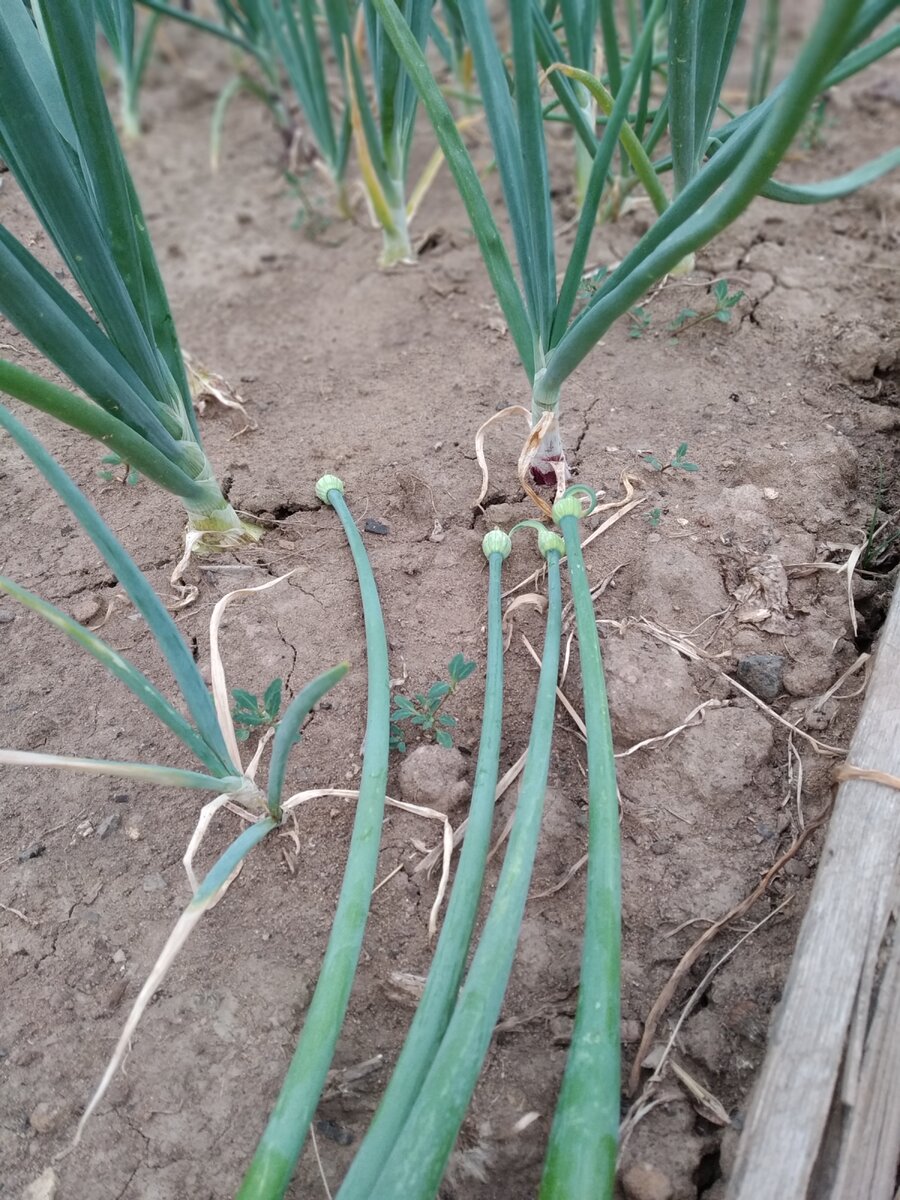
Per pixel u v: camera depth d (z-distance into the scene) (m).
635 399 0.65
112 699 0.51
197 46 1.32
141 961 0.42
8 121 0.37
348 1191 0.30
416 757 0.47
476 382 0.68
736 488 0.58
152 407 0.49
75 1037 0.40
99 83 0.39
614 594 0.54
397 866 0.45
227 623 0.53
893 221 0.81
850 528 0.57
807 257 0.77
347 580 0.55
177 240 0.93
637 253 0.44
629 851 0.45
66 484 0.36
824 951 0.37
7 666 0.52
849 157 0.92
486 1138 0.37
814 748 0.48
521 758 0.47
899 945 0.37
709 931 0.42
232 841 0.46
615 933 0.35
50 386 0.39
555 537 0.50
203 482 0.53
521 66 0.44
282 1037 0.40
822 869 0.39
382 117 0.75
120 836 0.46
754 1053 0.39
